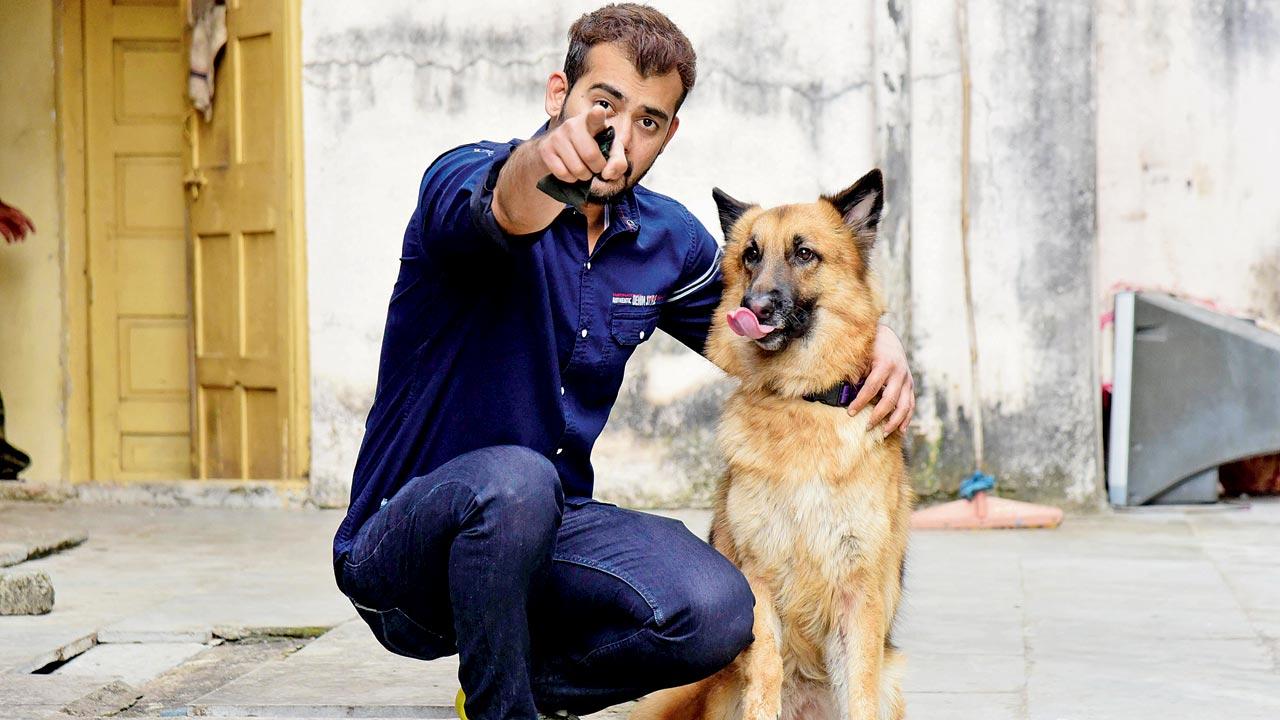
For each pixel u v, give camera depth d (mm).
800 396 3281
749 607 2756
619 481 6957
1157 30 7641
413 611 2768
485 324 2721
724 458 3393
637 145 2721
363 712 3527
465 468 2555
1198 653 4062
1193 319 7035
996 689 3709
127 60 8008
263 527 6508
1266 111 7598
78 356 8031
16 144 7977
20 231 7738
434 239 2525
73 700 3559
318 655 4125
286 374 7211
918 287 7008
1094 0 6863
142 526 6520
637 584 2691
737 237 3475
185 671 4074
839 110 6836
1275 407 6902
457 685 3777
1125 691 3662
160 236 8055
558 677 2869
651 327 2973
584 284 2822
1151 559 5637
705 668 2709
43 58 7934
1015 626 4465
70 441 7992
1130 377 7086
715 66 6895
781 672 3127
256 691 3715
